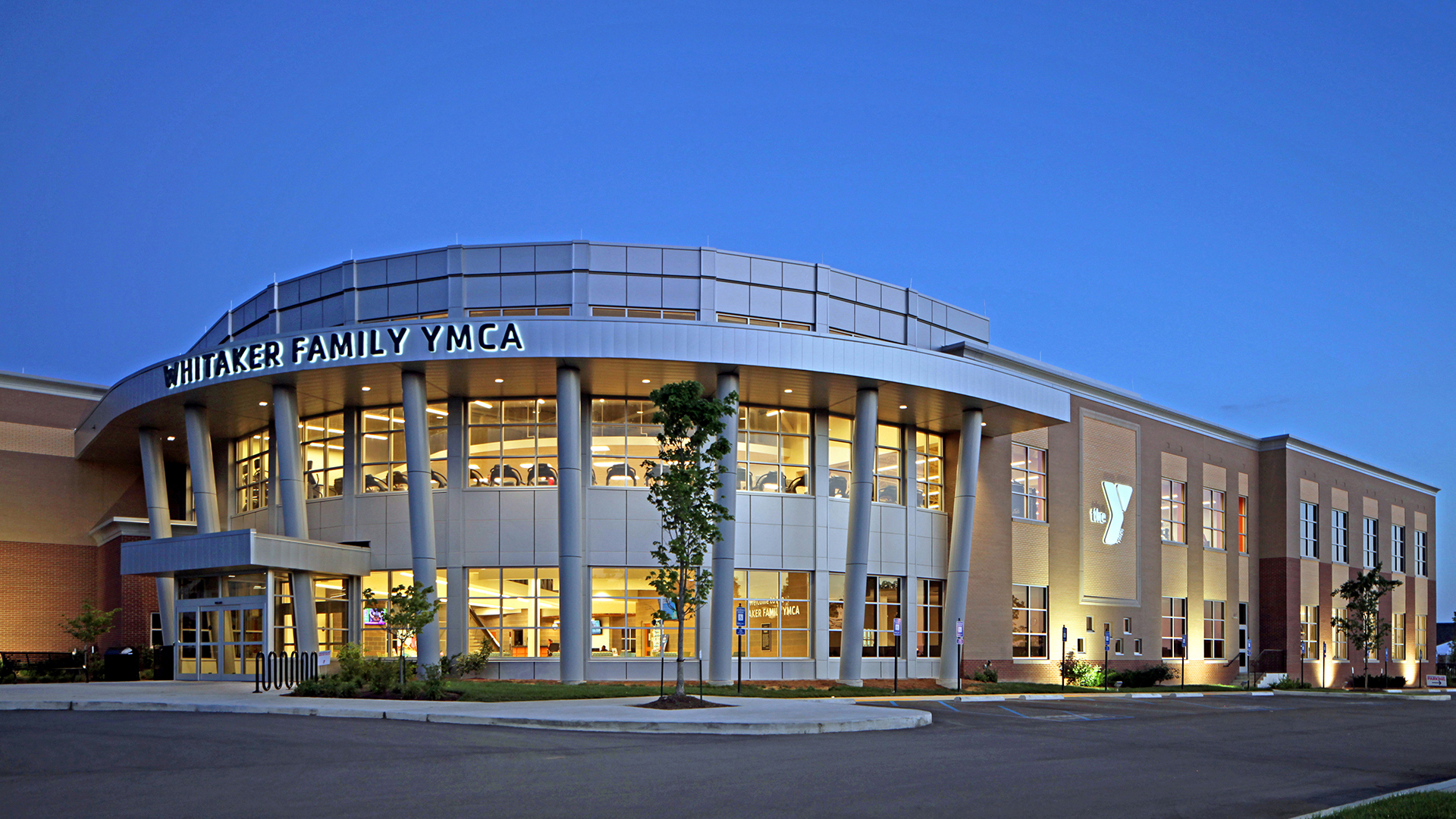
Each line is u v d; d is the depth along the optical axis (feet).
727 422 126.00
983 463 165.99
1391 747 80.23
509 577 133.28
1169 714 111.75
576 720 76.89
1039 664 171.22
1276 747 77.51
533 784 49.55
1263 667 231.91
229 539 122.42
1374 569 253.65
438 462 136.98
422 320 120.78
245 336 156.25
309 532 143.64
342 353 122.21
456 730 74.74
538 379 129.59
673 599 94.89
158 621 163.02
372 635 136.05
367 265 141.18
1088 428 189.16
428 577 126.41
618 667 130.72
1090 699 137.28
